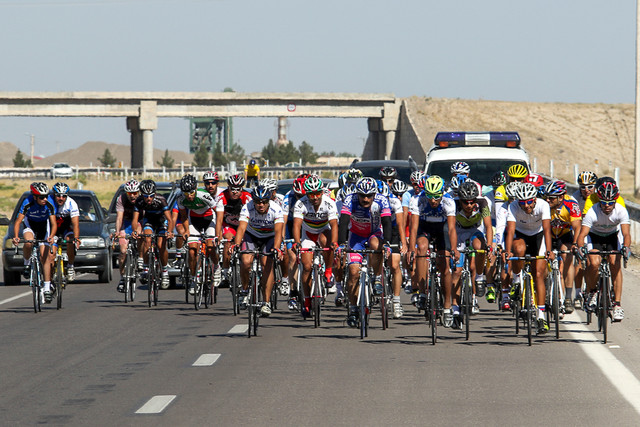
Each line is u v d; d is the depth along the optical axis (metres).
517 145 51.97
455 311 27.94
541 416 18.12
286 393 20.53
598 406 18.92
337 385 21.33
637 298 37.09
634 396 19.81
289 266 32.62
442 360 24.42
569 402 19.31
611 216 27.98
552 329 29.77
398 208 29.47
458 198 28.84
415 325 31.36
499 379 21.78
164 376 22.75
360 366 23.69
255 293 29.06
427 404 19.27
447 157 49.44
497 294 33.75
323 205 30.00
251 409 19.03
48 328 31.83
